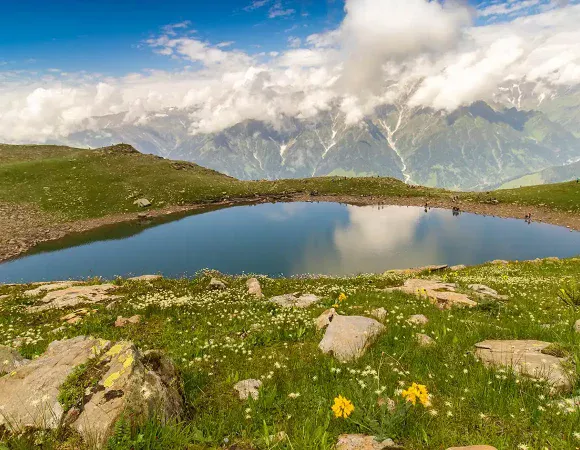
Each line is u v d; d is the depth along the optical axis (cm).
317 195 10931
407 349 782
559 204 8362
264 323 1152
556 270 2614
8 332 1243
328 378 690
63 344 653
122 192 8975
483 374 625
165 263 4622
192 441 471
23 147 12212
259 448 446
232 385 679
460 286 1794
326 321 1067
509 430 462
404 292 1664
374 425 467
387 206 9625
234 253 5125
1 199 7419
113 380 499
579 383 578
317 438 447
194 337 1067
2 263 4734
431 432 461
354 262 4688
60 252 5241
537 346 765
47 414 455
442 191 11225
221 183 11075
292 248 5428
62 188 8569
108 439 421
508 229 6856
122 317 1328
